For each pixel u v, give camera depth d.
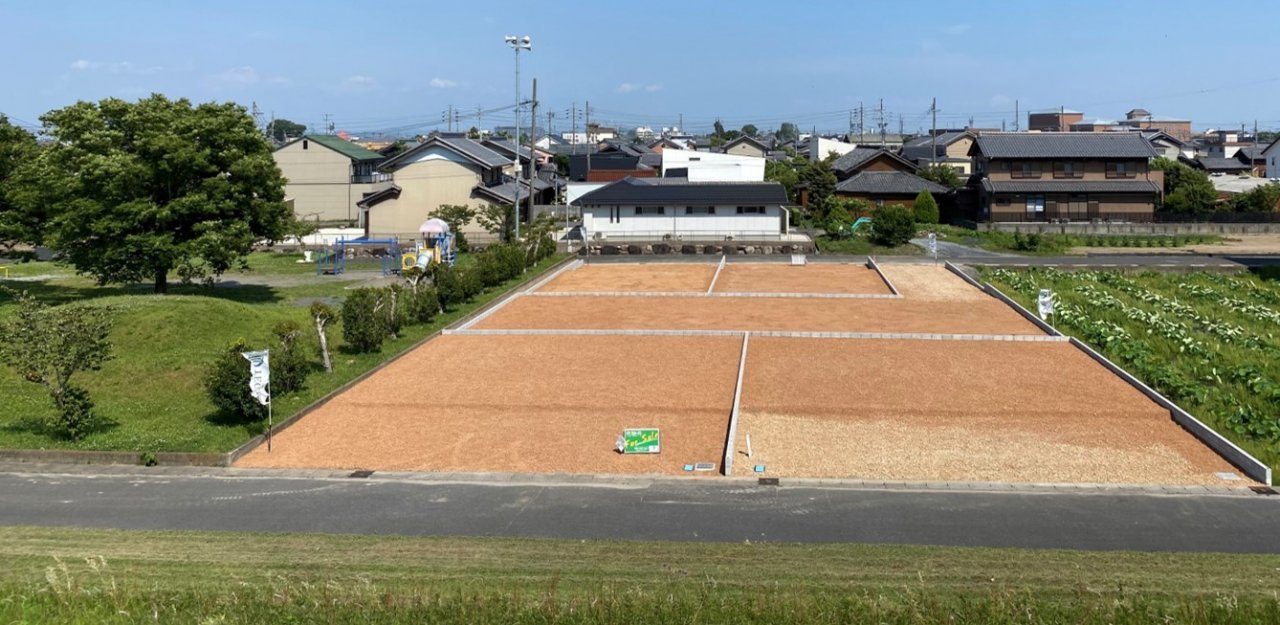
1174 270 36.50
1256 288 31.86
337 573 9.98
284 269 39.41
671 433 16.45
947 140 89.50
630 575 9.92
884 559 10.44
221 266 27.84
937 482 13.77
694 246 44.25
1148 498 12.96
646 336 23.91
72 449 15.41
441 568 10.18
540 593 9.26
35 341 15.66
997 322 25.69
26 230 28.69
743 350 21.89
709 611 8.60
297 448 15.95
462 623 8.47
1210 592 9.25
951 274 35.78
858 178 57.16
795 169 74.88
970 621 8.41
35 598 9.07
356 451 15.77
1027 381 19.25
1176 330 23.73
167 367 20.27
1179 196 53.25
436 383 19.97
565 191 65.81
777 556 10.59
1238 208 53.56
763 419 17.11
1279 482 13.61
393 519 12.39
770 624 8.40
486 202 48.94
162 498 13.33
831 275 36.19
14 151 29.88
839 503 12.86
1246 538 11.41
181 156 26.70
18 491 13.64
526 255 37.12
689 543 11.24
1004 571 10.01
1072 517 12.21
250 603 8.87
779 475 14.23
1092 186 50.72
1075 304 28.31
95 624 8.54
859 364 20.72
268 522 12.30
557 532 11.82
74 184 26.23
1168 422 16.72
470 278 29.62
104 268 26.91
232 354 17.31
